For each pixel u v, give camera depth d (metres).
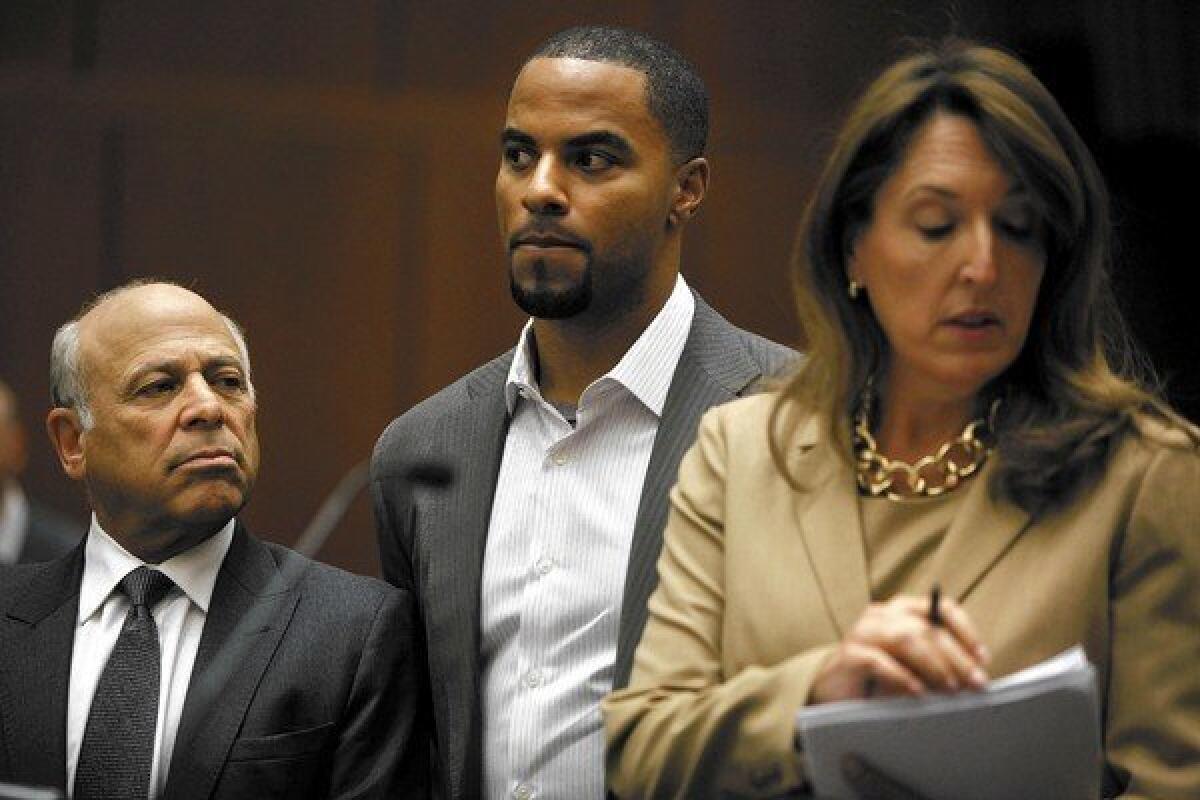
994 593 6.61
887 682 6.06
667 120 9.30
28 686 8.89
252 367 21.23
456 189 21.78
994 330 6.66
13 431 17.22
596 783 8.77
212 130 21.27
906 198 6.73
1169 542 6.54
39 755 8.73
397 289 21.62
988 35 21.41
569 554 9.04
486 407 9.55
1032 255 6.72
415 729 9.13
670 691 6.96
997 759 6.07
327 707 8.81
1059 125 6.76
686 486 7.38
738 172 22.08
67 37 21.02
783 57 22.17
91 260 20.98
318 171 21.47
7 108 20.86
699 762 6.63
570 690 8.84
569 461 9.22
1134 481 6.60
